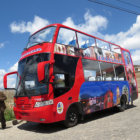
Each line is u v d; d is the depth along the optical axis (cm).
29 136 654
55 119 658
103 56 994
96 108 869
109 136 569
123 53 1236
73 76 762
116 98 1041
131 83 1248
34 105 657
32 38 820
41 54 707
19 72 768
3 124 823
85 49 867
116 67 1101
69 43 789
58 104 675
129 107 1268
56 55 711
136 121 764
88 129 683
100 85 918
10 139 635
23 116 696
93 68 891
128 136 555
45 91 644
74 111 761
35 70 694
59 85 693
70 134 629
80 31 874
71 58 774
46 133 676
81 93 786
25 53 795
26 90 697
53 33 740
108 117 925
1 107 820
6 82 763
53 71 681
